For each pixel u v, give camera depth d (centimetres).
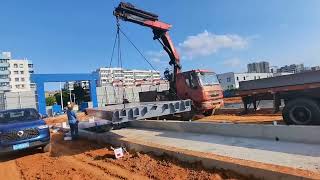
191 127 1202
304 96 1071
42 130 1155
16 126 1117
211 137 1051
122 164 863
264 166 630
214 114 1889
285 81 1109
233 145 888
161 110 1278
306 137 830
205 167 737
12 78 11781
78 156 1069
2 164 1064
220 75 7362
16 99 3678
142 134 1294
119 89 2862
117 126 1544
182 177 692
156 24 1766
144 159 883
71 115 1491
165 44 1848
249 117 1529
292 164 643
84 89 5550
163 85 2164
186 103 1400
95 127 1544
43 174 861
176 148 894
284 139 881
